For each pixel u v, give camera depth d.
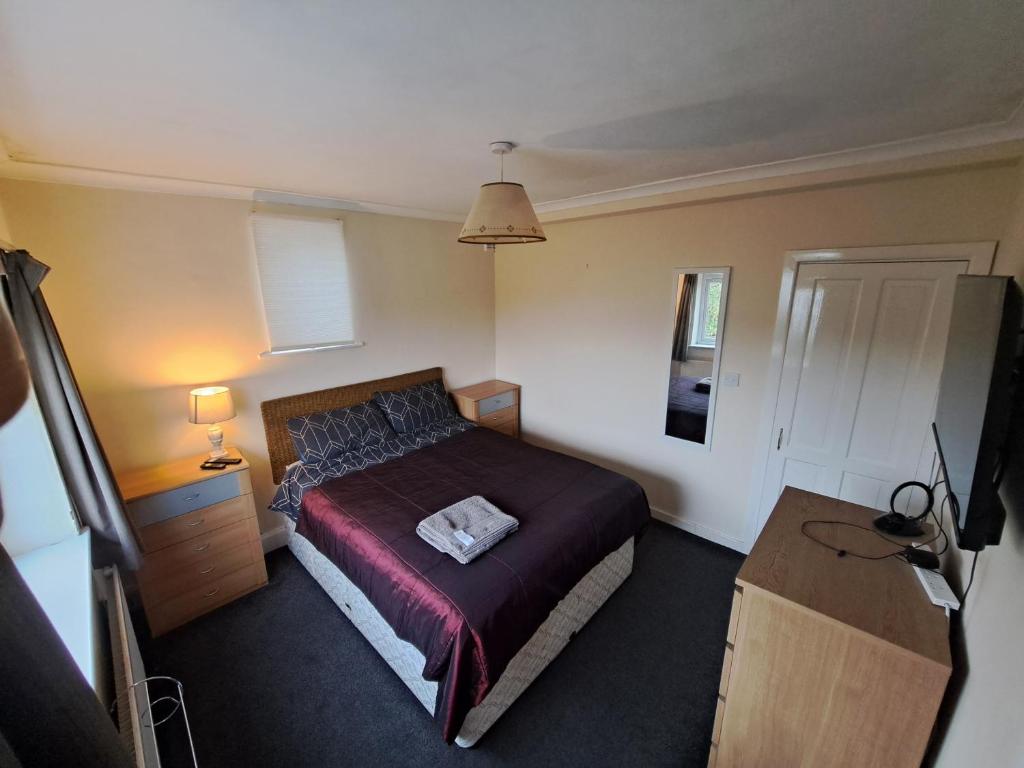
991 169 1.87
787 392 2.61
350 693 1.95
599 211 3.04
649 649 2.18
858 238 2.24
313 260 3.00
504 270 4.20
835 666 1.24
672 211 2.91
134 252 2.31
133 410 2.39
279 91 1.33
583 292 3.57
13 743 0.56
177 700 1.90
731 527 3.02
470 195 2.92
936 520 1.68
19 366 0.40
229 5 0.89
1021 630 0.82
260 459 2.93
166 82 1.25
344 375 3.33
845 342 2.36
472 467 2.81
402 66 1.19
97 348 2.26
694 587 2.64
